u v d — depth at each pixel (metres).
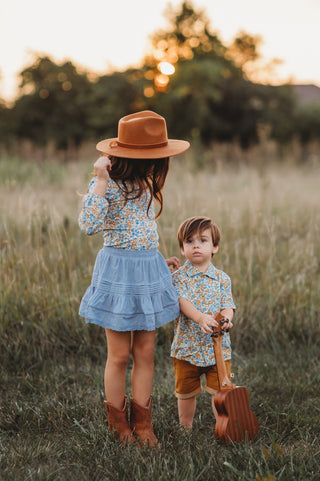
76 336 4.08
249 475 2.33
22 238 5.20
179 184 8.20
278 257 5.32
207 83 20.36
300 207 7.12
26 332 4.00
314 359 3.88
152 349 2.74
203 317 2.65
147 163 2.63
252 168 12.27
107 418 2.91
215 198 6.71
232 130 21.31
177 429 2.82
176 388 2.89
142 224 2.63
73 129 21.70
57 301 4.27
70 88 22.53
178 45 22.03
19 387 3.47
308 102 23.02
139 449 2.58
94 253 5.10
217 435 2.64
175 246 4.93
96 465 2.46
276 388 3.46
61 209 6.26
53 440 2.79
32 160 14.79
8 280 4.32
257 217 6.08
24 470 2.49
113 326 2.55
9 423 2.97
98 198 2.47
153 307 2.60
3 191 7.10
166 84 20.56
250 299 4.42
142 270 2.59
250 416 2.71
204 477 2.38
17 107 22.38
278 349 4.07
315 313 4.41
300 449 2.52
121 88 21.27
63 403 3.20
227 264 4.75
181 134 20.64
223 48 22.42
